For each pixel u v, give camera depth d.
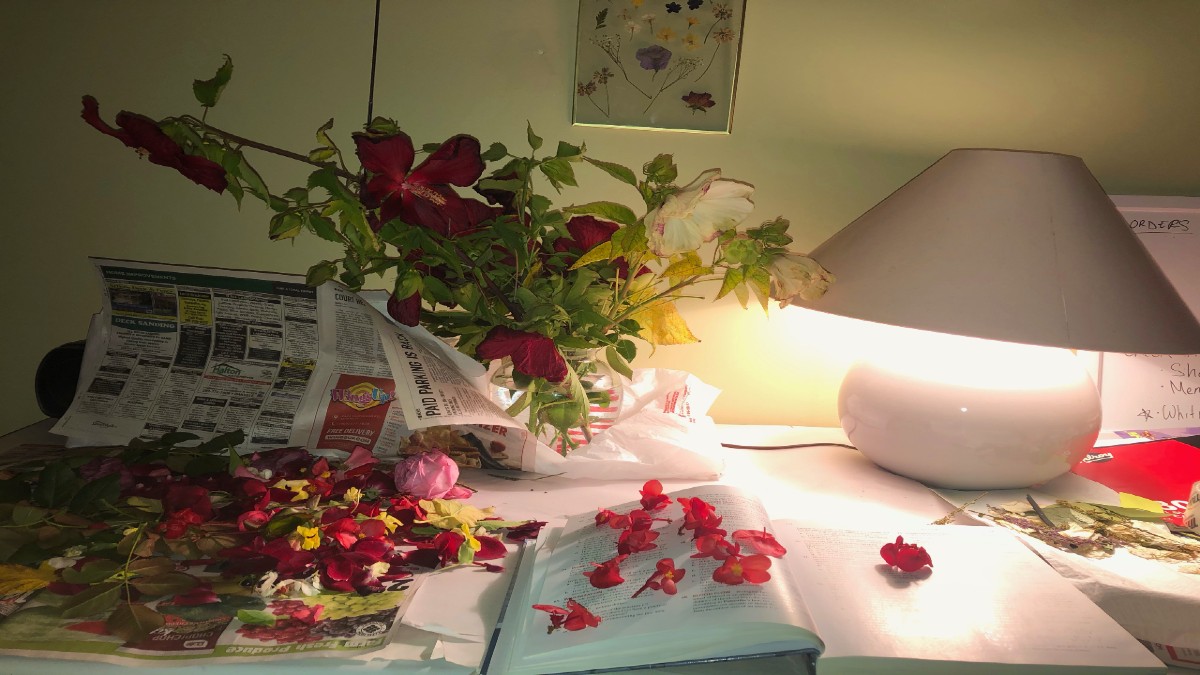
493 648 0.68
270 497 0.89
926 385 1.06
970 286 0.98
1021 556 0.84
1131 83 1.36
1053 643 0.68
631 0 1.29
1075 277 0.97
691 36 1.30
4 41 1.31
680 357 1.42
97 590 0.70
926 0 1.31
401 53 1.31
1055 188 1.03
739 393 1.43
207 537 0.80
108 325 1.12
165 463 0.97
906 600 0.74
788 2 1.31
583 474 1.08
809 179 1.36
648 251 0.90
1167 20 1.34
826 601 0.74
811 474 1.14
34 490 0.89
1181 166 1.39
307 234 1.37
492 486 1.05
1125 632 0.69
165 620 0.67
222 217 1.36
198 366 1.10
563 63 1.32
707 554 0.77
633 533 0.81
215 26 1.30
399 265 0.88
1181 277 1.37
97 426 1.05
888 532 0.89
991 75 1.34
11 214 1.36
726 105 1.33
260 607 0.70
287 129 1.33
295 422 1.07
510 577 0.79
